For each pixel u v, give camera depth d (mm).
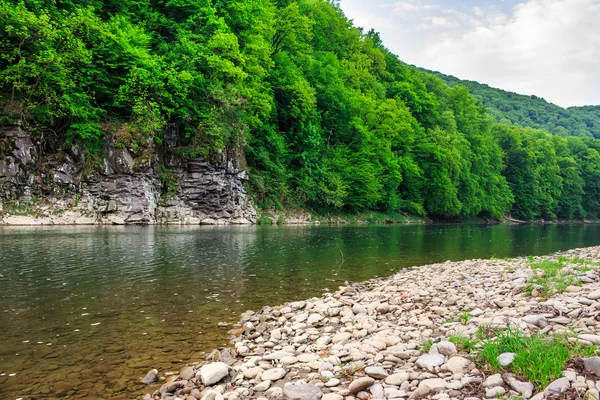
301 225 39531
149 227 28984
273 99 45500
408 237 30484
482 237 33656
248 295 10367
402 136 62031
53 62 27266
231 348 6430
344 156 51656
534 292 7797
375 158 54781
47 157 28234
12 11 26172
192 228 29734
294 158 45750
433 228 46281
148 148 31359
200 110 35156
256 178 39750
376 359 5152
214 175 34875
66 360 5957
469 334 5645
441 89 87438
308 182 44406
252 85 40125
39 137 27766
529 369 3951
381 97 68062
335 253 18859
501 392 3686
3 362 5812
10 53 26672
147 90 32156
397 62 85250
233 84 36938
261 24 42281
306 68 52531
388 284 11555
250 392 4578
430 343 5406
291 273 13500
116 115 31953
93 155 29609
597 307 6086
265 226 35594
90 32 31047
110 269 12719
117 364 5863
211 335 7246
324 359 5457
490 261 15727
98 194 29578
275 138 43000
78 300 9211
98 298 9445
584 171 107688
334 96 52156
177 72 33500
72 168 28828
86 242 18594
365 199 51250
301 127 46500
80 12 29781
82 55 29062
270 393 4453
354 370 4852
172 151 33844
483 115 93125
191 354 6312
